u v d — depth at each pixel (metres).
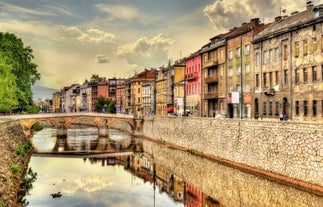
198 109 84.62
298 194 31.52
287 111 51.81
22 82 77.12
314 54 45.66
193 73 87.75
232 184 37.00
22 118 91.75
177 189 37.03
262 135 39.75
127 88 158.75
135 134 102.00
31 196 32.88
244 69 63.94
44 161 54.38
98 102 171.25
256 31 62.19
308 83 46.88
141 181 41.03
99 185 38.53
